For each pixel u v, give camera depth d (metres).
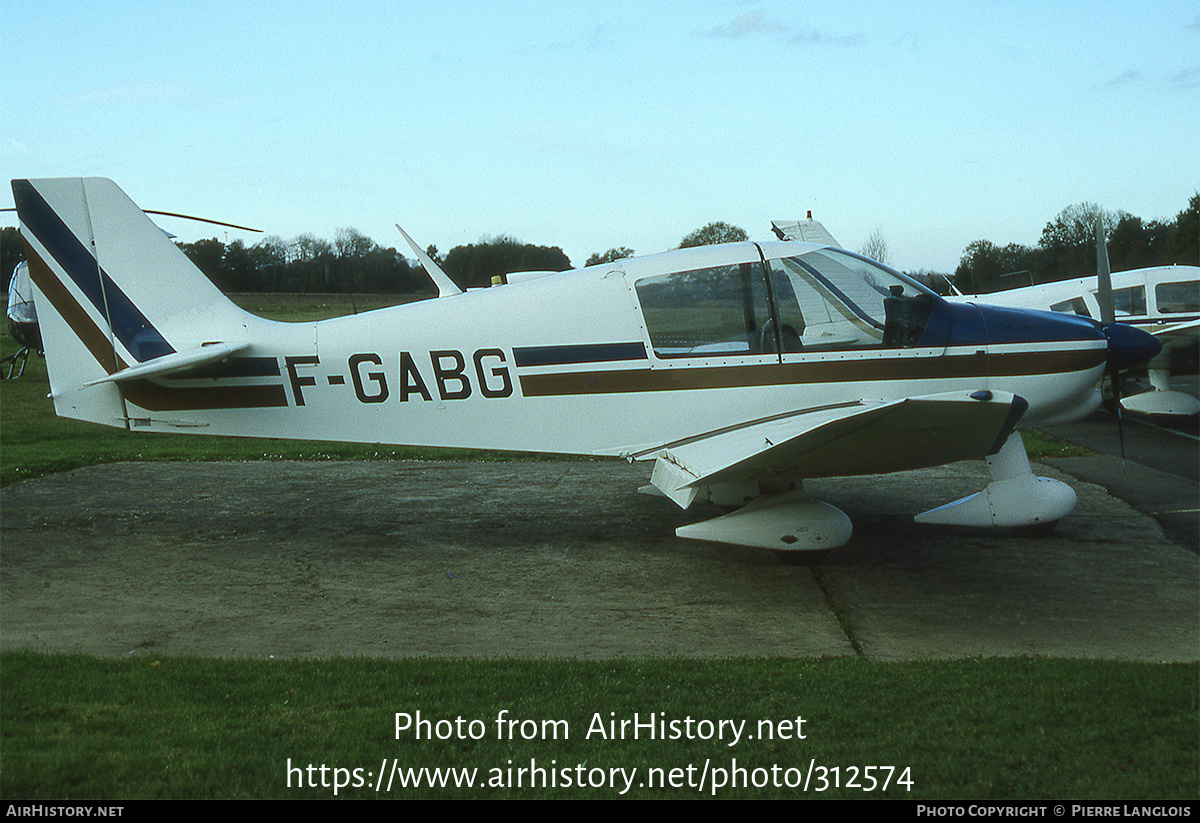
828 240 15.50
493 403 5.90
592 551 5.93
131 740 3.02
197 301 6.15
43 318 6.17
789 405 5.71
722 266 5.71
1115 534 6.21
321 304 37.53
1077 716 3.22
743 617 4.64
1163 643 4.23
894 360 5.69
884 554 5.81
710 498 5.95
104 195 6.12
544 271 6.53
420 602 4.89
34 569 5.48
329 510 7.12
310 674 3.68
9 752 2.89
